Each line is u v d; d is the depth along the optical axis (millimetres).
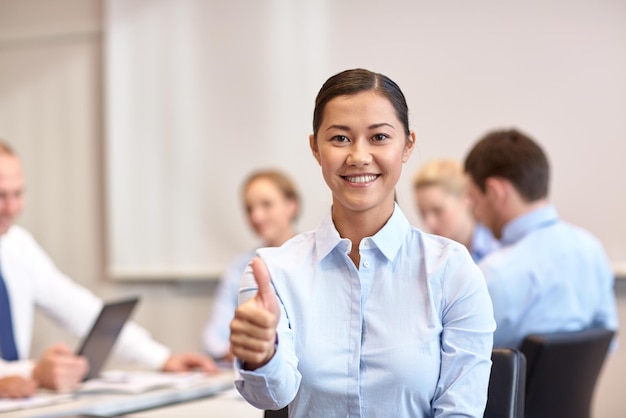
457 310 1300
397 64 3828
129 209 4375
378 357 1288
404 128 1297
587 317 2410
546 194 2389
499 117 3643
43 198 4641
